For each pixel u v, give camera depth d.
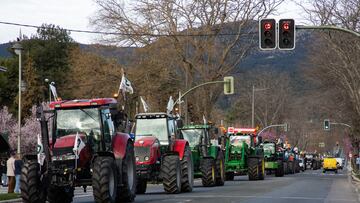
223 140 107.50
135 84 151.12
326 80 130.12
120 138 51.53
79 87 158.38
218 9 142.00
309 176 144.62
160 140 65.69
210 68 146.12
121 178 50.09
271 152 136.75
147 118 67.00
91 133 48.69
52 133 49.00
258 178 107.56
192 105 153.12
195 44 143.25
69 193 51.16
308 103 191.75
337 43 102.50
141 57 152.50
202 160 79.94
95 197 45.81
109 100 50.75
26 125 150.50
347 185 93.25
